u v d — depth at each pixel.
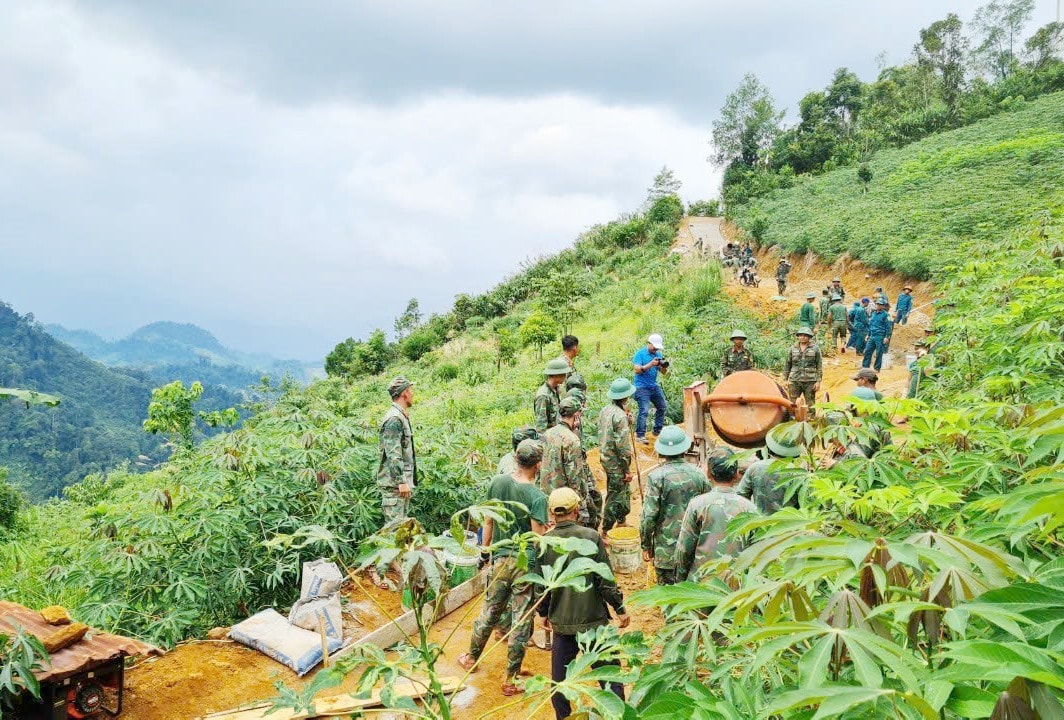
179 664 4.80
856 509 2.37
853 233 28.62
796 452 4.25
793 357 10.90
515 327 35.53
